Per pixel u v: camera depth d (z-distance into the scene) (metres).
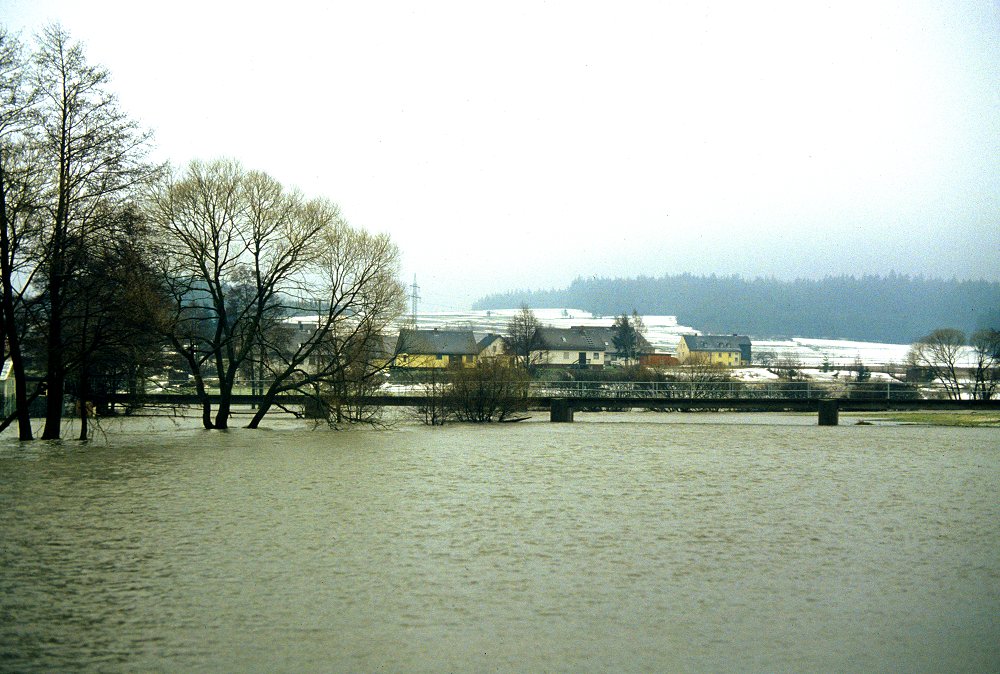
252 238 51.22
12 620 16.69
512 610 17.47
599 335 172.62
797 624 16.84
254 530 24.42
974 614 17.50
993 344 125.88
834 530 25.19
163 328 46.12
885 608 17.84
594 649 15.45
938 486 34.16
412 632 16.19
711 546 22.94
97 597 18.11
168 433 54.56
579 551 22.25
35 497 29.58
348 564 20.78
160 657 14.94
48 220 39.94
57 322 42.53
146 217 44.38
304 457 42.06
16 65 38.59
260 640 15.75
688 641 15.88
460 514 27.05
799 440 54.72
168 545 22.53
